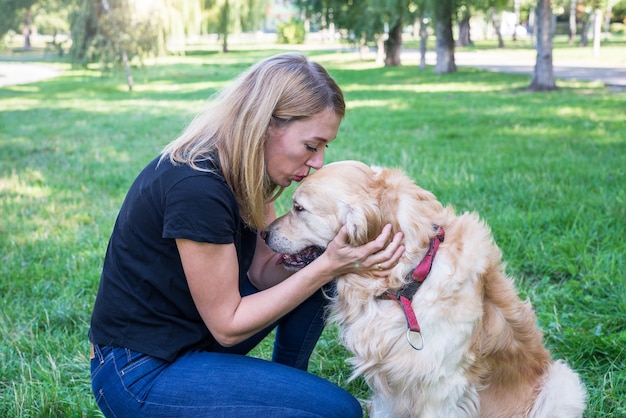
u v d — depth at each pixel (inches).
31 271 181.6
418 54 1558.8
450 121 444.5
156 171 90.7
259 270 113.1
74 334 144.7
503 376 110.5
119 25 791.7
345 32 1147.9
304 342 113.5
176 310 92.6
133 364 90.4
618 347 130.4
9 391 123.1
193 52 1749.5
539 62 634.8
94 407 117.2
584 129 379.6
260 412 87.7
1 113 593.3
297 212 108.6
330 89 94.2
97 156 358.9
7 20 754.8
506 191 239.8
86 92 791.1
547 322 143.9
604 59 1098.7
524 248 183.5
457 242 104.8
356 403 93.1
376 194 103.7
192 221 86.4
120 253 92.0
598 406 117.1
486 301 108.3
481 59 1258.0
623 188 235.0
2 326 147.6
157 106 613.6
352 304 106.6
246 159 90.2
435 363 100.7
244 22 930.7
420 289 102.2
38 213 244.1
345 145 361.7
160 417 88.3
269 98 90.4
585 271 167.8
